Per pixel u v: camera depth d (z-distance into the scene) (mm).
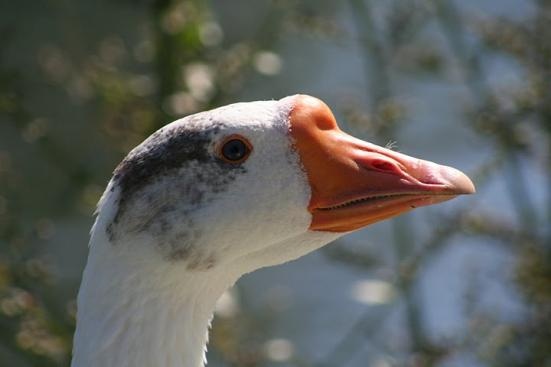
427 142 17172
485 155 16844
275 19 12047
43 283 10820
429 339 11969
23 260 10758
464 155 16953
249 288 15742
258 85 17047
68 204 12586
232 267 7621
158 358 7430
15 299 10570
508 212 15070
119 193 7371
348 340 14836
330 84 17641
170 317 7457
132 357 7363
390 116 11609
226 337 11266
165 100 11617
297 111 7609
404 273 11617
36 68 15438
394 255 15352
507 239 11719
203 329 7641
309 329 15031
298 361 11750
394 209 7516
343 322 15242
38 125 11906
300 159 7527
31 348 10602
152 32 11938
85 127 14164
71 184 12094
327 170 7543
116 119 11844
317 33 12133
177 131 7438
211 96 11625
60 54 13508
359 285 11758
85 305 7371
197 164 7379
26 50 15664
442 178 7523
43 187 15008
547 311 11594
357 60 18109
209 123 7445
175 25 11656
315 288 15836
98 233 7383
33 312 10602
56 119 14516
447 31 13820
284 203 7488
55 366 10758
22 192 14227
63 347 10695
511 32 11828
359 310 15414
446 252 15508
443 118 17266
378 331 14820
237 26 17156
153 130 11633
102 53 12875
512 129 11883
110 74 12055
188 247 7363
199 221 7352
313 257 16328
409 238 12734
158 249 7332
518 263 11750
